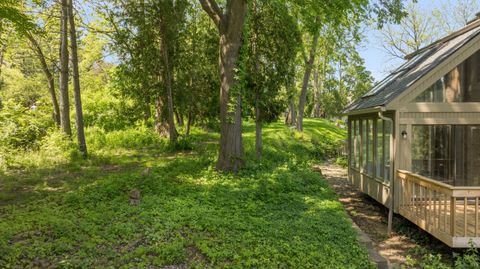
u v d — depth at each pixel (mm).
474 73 9688
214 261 6215
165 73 21172
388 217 10414
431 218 8523
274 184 11641
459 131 10016
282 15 15883
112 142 20656
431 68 9391
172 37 20359
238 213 8883
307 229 8062
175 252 6293
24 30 12578
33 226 7398
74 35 16531
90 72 33375
